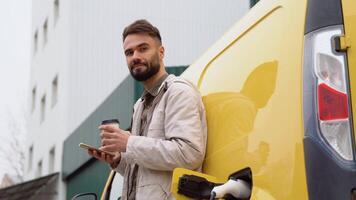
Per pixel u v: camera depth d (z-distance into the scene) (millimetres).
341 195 2424
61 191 21938
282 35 2803
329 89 2531
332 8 2613
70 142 20625
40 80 30656
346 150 2459
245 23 3256
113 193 4680
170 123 3240
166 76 3561
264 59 2891
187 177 2994
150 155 3176
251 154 2822
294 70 2662
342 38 2559
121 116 15156
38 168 30016
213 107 3285
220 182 3051
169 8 26125
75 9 25297
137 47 3520
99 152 3619
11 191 22531
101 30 25500
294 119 2594
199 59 3908
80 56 25125
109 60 25406
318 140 2494
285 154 2598
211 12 26281
